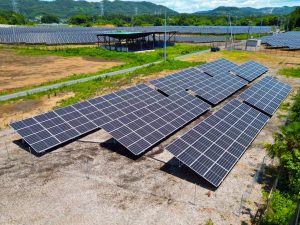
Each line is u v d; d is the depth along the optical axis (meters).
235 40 122.69
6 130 29.06
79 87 44.91
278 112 34.88
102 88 44.47
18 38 106.19
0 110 35.16
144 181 20.75
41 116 25.97
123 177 21.20
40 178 20.97
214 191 19.78
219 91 39.22
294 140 19.56
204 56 77.88
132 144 23.41
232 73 48.34
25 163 22.84
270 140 27.52
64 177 21.12
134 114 27.39
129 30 145.00
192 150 21.44
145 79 50.28
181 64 63.50
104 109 28.19
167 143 26.39
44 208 18.03
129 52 83.56
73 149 25.05
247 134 26.12
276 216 16.66
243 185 20.56
